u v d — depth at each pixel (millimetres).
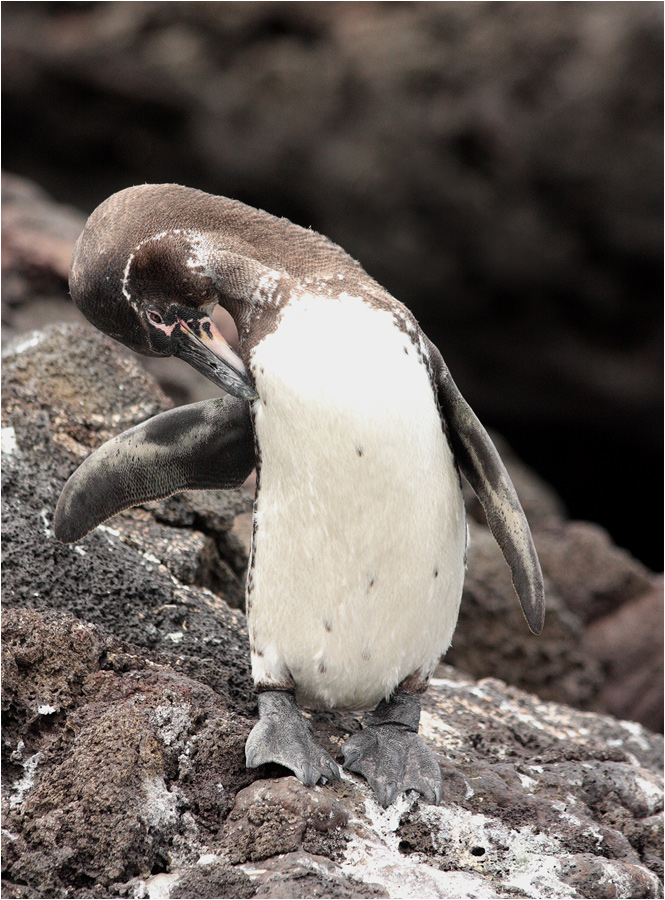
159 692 8086
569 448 40938
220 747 7859
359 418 7445
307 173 36188
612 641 16516
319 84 35281
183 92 36312
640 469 40438
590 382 37344
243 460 8891
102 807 7164
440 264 36312
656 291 35250
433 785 7832
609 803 8969
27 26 36656
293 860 6891
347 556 7750
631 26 32125
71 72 36625
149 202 8445
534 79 33281
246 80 35844
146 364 18547
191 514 11359
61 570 9344
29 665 8148
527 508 19500
